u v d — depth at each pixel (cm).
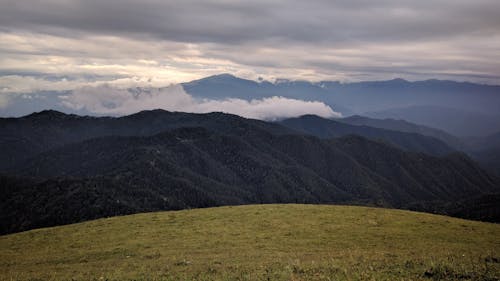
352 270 2448
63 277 2933
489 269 2344
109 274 2891
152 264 3281
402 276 2255
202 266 3022
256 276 2430
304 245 4162
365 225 5200
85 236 5059
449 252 3516
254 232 4834
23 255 4334
